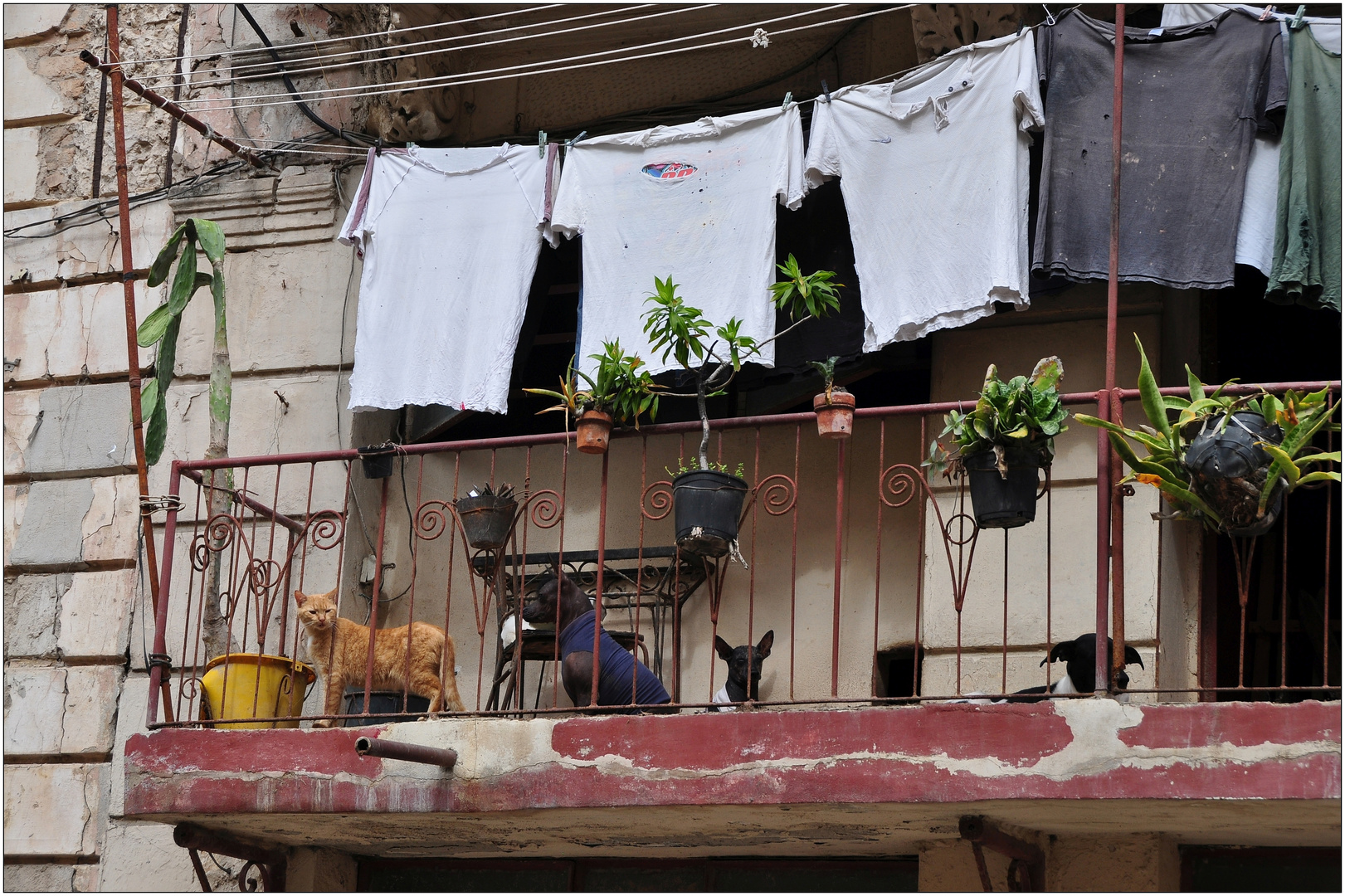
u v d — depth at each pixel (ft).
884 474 19.52
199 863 22.03
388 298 24.64
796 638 24.31
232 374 27.71
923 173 21.72
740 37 27.25
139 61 28.37
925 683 22.00
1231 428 17.53
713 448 25.89
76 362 29.12
